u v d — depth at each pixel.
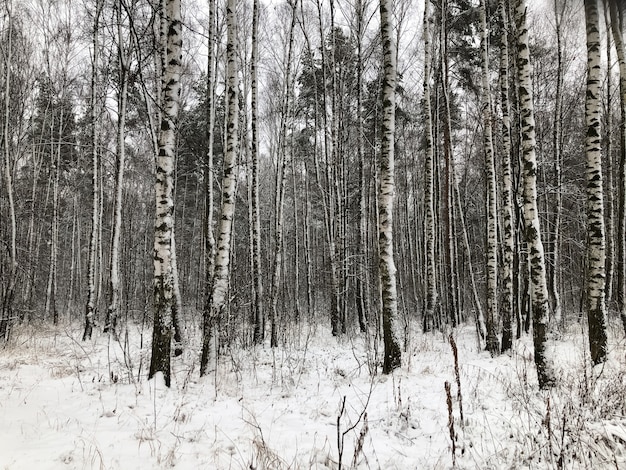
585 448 4.64
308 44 18.39
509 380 8.25
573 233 23.19
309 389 8.25
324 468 4.67
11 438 5.10
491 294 12.74
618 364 8.49
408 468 4.71
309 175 30.58
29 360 10.99
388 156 9.52
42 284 29.12
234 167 9.91
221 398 7.44
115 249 16.59
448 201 17.50
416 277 27.95
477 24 18.44
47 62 21.33
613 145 21.83
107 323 17.56
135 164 27.05
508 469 4.55
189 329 15.84
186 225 33.19
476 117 20.67
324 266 28.69
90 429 5.51
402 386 8.05
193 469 4.48
